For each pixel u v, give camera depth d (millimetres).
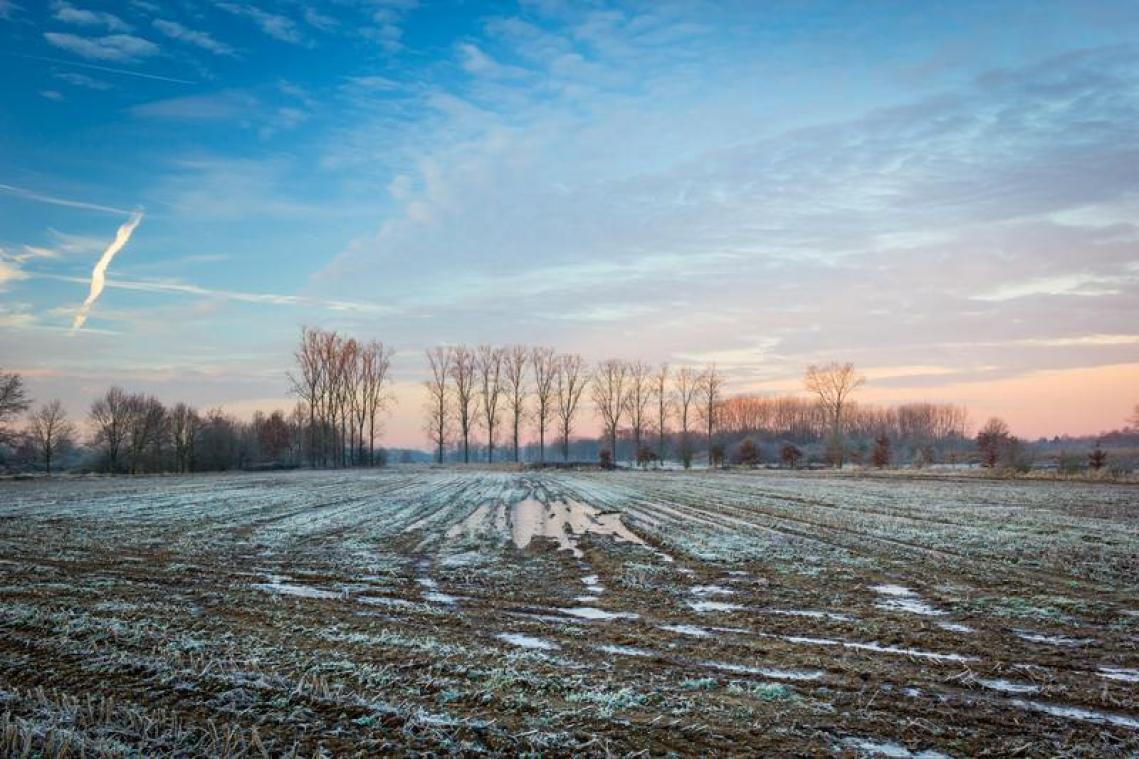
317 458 87875
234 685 7895
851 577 14367
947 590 13039
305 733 6719
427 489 44281
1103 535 19828
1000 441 73125
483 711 7219
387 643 9586
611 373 102812
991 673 8414
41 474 66688
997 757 6250
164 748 6410
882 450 79000
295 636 9977
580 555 17766
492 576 14922
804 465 86562
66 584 13758
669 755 6281
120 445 77438
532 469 79625
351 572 15367
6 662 8719
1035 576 14211
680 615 11398
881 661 8875
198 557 17250
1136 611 11375
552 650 9391
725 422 124250
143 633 10008
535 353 99438
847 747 6430
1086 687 7918
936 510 27625
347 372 90250
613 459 97312
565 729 6797
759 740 6570
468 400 97125
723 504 31844
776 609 11781
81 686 7934
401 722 6965
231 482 53188
